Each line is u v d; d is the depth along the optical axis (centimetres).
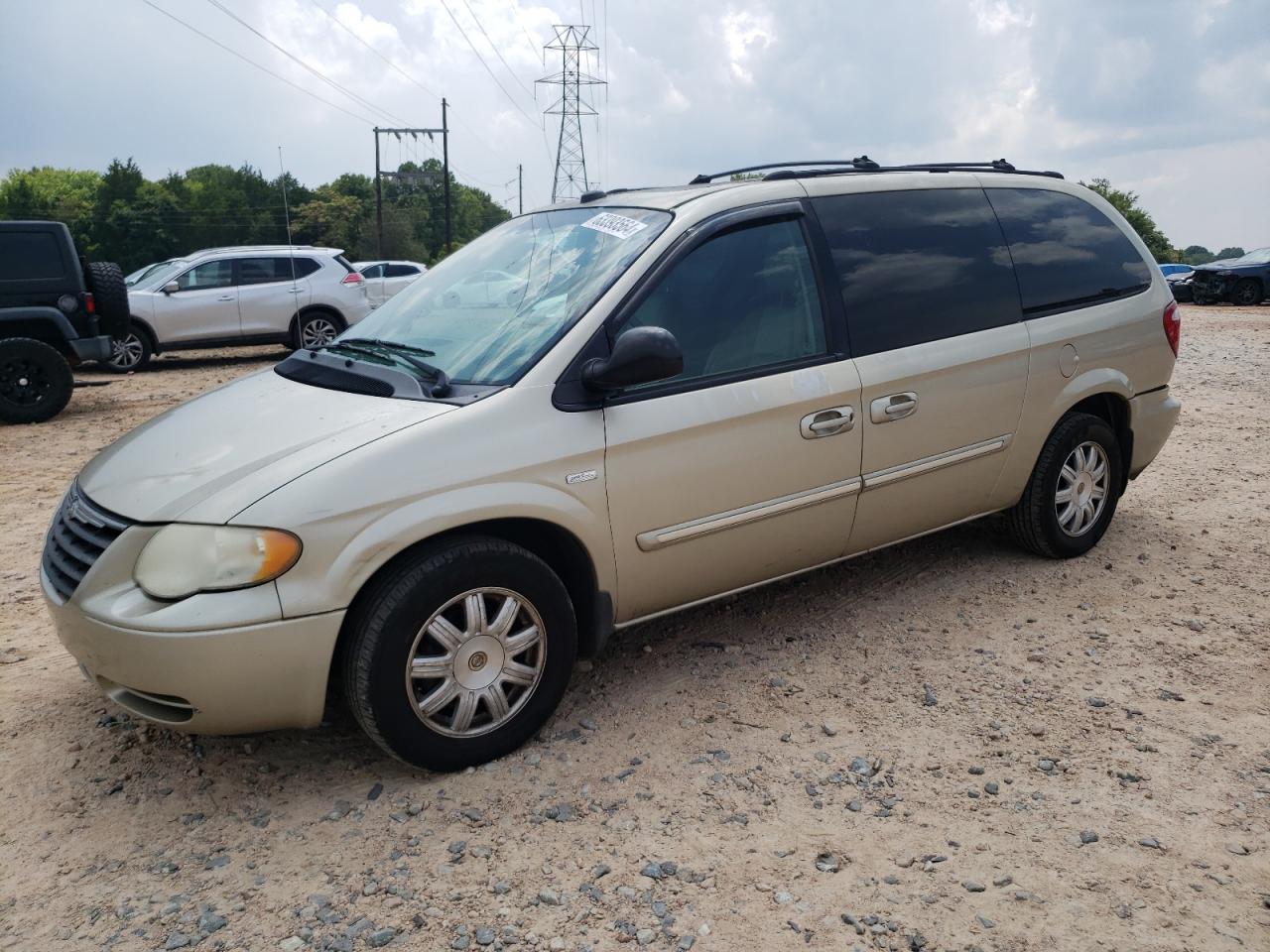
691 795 313
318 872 280
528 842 291
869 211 421
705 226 372
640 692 381
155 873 282
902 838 290
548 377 332
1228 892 265
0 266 1027
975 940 249
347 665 306
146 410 1128
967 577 490
